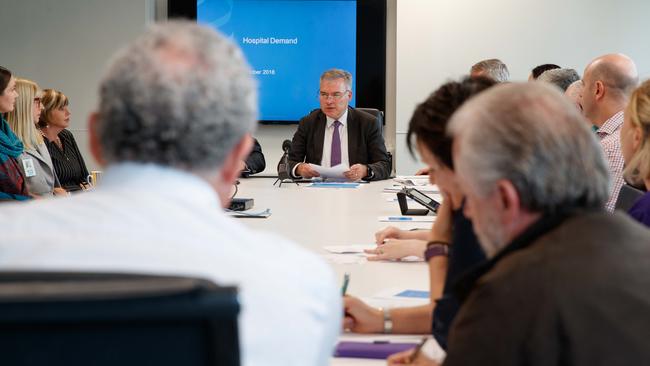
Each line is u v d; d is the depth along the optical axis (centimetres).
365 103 739
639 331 92
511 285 97
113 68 92
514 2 716
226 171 98
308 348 91
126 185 92
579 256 97
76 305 61
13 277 66
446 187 153
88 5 734
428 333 164
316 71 736
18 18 738
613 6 713
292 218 333
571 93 439
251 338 87
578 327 92
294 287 90
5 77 457
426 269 226
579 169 104
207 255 87
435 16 719
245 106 94
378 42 732
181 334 65
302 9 730
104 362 64
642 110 210
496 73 500
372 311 166
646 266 97
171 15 733
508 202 104
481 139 105
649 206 199
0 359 64
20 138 477
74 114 744
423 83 723
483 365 95
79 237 87
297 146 538
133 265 84
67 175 564
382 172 510
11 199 445
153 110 89
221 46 95
